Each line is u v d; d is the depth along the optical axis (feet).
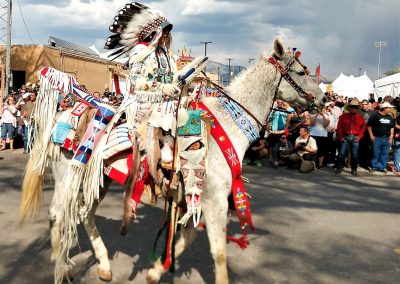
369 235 18.49
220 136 11.74
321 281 13.78
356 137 33.99
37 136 13.24
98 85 69.36
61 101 13.43
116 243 16.16
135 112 11.96
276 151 35.78
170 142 11.62
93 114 12.62
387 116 35.91
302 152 34.71
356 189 28.37
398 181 32.12
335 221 20.45
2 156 36.81
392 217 21.48
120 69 13.71
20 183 25.64
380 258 15.88
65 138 12.58
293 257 15.70
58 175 12.91
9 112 39.86
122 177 11.86
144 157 11.73
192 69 11.56
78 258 14.64
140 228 17.90
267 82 12.96
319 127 35.99
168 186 11.80
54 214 12.53
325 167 37.24
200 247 16.12
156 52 11.95
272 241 17.31
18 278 13.11
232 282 13.48
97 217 19.30
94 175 12.06
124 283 13.12
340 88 79.77
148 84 11.55
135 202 11.85
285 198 24.84
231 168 11.64
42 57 60.29
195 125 11.45
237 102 12.54
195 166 11.30
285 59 13.16
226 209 11.58
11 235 16.63
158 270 12.62
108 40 12.56
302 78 13.35
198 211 11.25
